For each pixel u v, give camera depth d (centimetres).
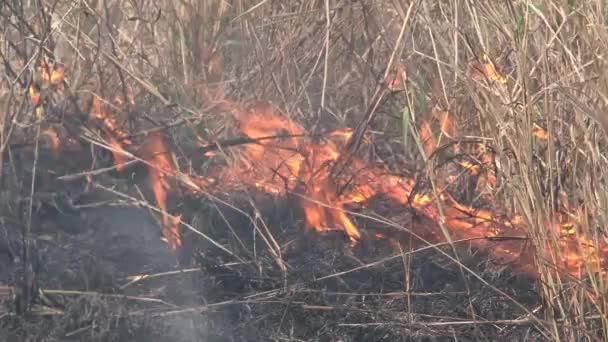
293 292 309
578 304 287
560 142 313
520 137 293
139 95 381
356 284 321
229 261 326
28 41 363
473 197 357
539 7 314
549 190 301
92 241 330
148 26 392
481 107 310
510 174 312
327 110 379
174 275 317
